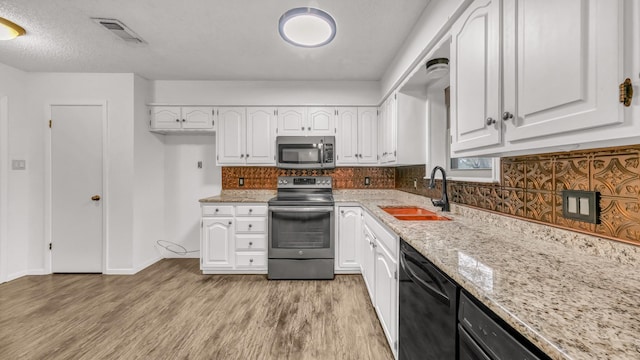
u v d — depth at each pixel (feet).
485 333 2.15
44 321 6.50
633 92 1.76
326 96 10.57
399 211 6.89
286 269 9.08
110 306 7.23
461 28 3.98
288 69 9.43
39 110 9.57
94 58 8.52
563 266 2.72
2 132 8.88
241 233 9.42
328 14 5.93
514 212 4.19
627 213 2.62
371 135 10.34
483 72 3.39
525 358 1.73
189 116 10.36
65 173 9.66
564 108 2.25
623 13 1.79
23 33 6.92
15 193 9.20
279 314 6.79
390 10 5.90
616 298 2.04
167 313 6.86
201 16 6.24
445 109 7.45
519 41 2.77
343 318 6.57
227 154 10.34
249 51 8.04
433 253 3.18
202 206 9.43
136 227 9.81
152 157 10.71
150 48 7.86
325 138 9.87
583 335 1.57
